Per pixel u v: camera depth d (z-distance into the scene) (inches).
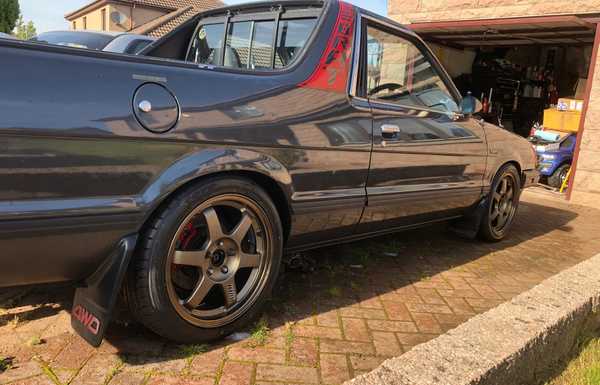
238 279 107.5
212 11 153.3
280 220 111.3
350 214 125.7
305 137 110.6
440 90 160.6
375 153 128.8
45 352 93.6
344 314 120.3
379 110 131.0
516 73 539.2
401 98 143.0
